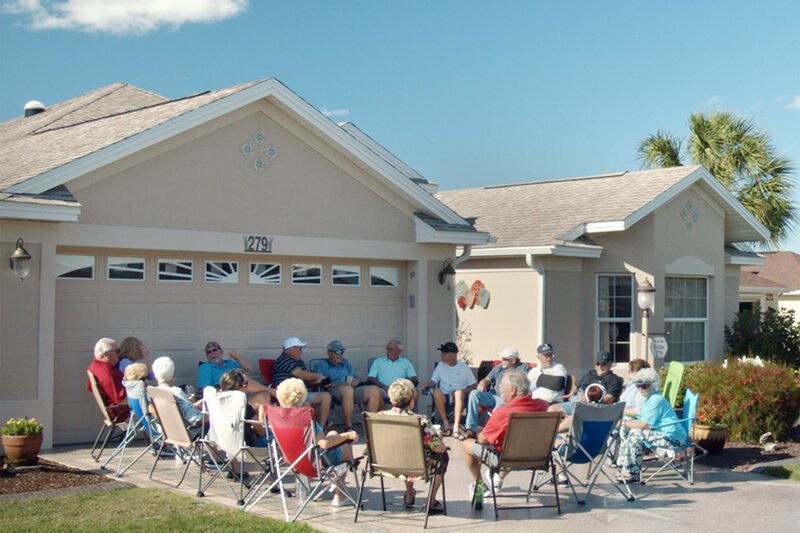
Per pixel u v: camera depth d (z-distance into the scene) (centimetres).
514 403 806
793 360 1858
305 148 1251
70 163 1019
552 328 1602
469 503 830
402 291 1395
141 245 1097
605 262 1672
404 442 748
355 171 1301
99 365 990
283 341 1258
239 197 1184
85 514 733
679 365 1348
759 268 3178
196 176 1145
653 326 1658
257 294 1234
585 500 841
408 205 1365
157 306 1141
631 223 1581
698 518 783
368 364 1344
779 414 1195
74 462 960
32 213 981
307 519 752
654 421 945
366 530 718
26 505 760
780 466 1013
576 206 1719
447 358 1251
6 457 919
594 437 839
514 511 803
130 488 837
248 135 1193
